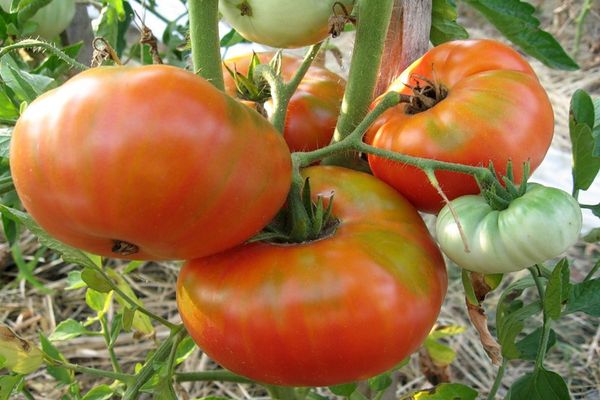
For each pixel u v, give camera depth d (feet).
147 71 1.21
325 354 1.30
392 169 1.43
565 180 3.75
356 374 1.33
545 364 3.00
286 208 1.37
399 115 1.48
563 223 1.27
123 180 1.16
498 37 5.56
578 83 4.94
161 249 1.25
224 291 1.32
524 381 1.57
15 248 3.03
